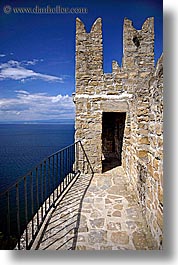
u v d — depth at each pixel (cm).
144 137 421
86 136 646
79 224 334
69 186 520
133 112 507
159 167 270
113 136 938
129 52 626
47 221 340
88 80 639
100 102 639
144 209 351
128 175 574
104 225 332
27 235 287
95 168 649
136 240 295
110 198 439
